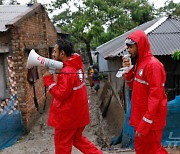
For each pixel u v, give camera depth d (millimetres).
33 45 8812
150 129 3148
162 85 3088
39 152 6227
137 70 3229
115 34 19469
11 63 7477
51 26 12625
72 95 3568
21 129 7570
